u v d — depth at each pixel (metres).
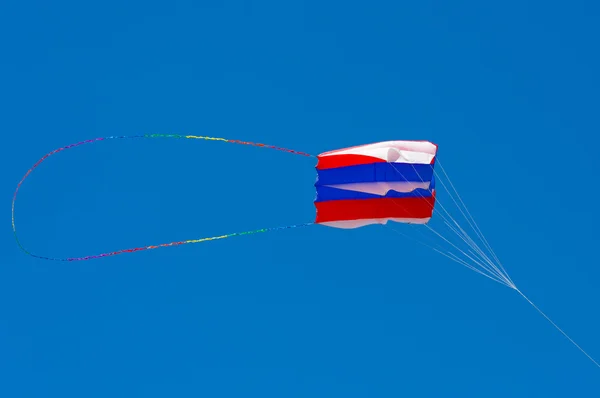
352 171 22.17
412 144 22.88
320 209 22.72
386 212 23.12
